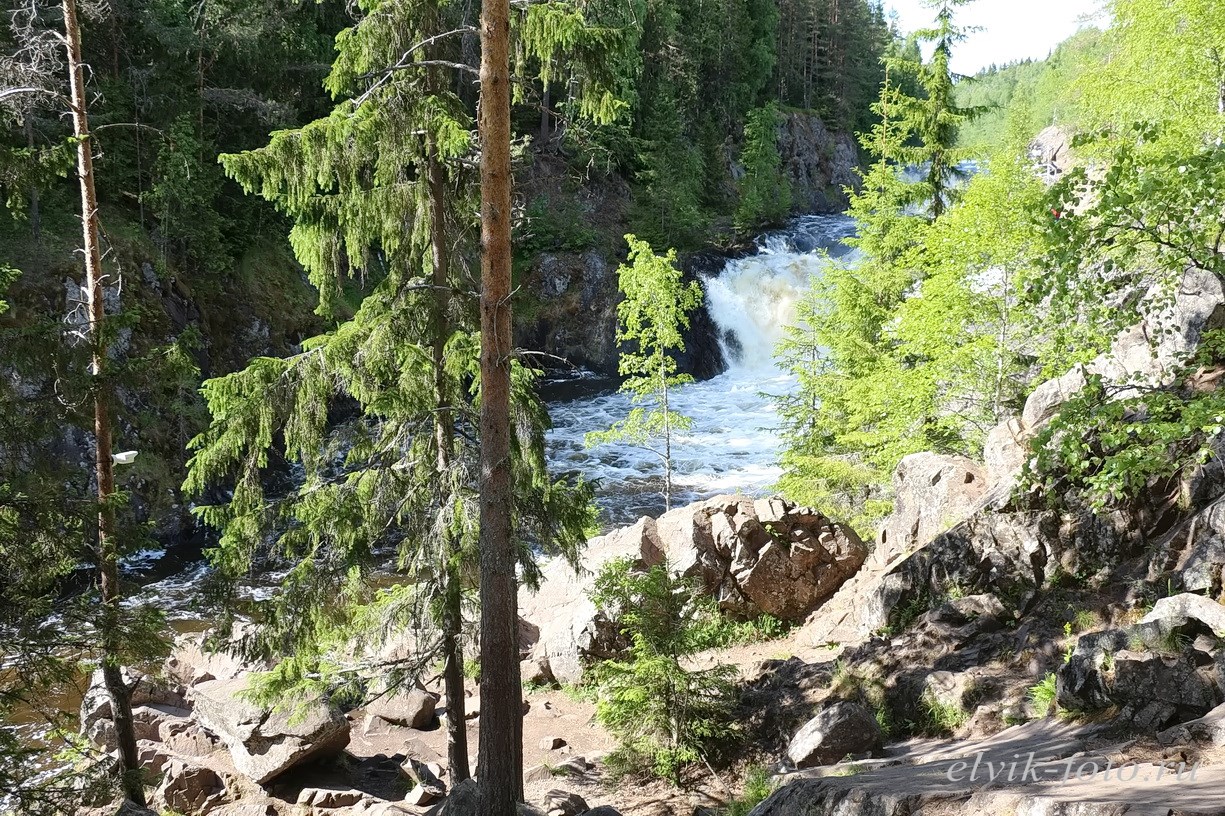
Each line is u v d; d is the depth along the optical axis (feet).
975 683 34.81
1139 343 44.93
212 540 83.10
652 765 40.09
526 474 33.94
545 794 37.70
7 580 25.90
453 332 34.17
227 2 121.39
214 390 31.55
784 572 56.59
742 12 238.68
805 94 276.82
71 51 36.60
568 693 52.75
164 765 42.24
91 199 36.91
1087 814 16.94
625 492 96.68
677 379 78.13
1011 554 42.16
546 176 171.12
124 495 28.84
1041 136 206.08
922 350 58.95
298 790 39.75
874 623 47.80
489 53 28.94
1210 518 33.96
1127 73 70.13
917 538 52.54
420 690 49.75
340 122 30.60
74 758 43.57
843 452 74.18
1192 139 48.47
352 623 35.32
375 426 36.11
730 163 224.12
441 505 34.27
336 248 33.42
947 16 79.10
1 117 37.68
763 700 42.39
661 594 39.73
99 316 37.14
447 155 32.09
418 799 37.22
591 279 156.76
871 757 32.35
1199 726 21.52
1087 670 27.22
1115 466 26.71
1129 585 35.81
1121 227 27.02
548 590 59.67
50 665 26.22
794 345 78.59
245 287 115.55
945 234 57.06
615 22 115.85
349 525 32.94
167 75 112.47
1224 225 27.20
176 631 62.90
